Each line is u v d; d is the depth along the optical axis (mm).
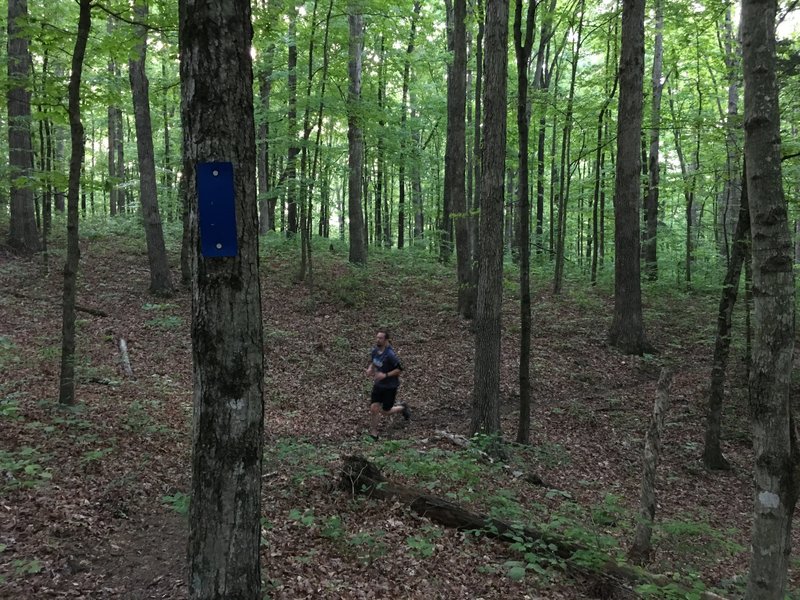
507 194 26438
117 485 5512
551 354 13008
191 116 2670
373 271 18344
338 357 12062
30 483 5039
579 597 4426
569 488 7297
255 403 2775
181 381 9742
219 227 2650
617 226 13656
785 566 3221
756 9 3240
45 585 3945
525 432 8305
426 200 32500
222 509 2707
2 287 12883
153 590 4098
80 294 13398
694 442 9508
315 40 15242
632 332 13500
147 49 14539
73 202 6801
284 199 20781
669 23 16797
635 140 13312
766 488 3232
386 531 5133
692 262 21484
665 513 6930
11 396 7203
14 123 14656
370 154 22656
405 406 9164
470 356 12625
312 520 5008
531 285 18641
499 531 5230
